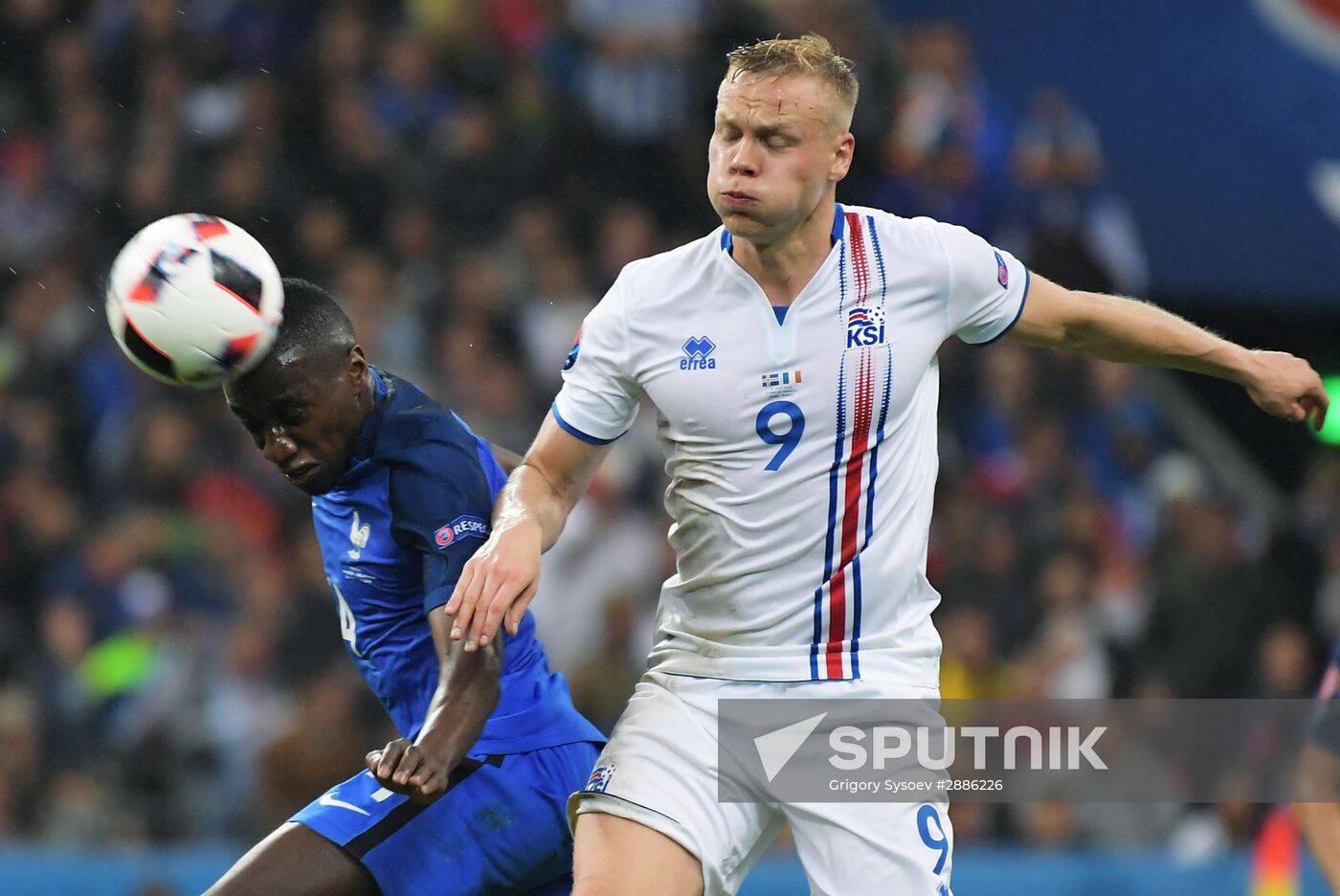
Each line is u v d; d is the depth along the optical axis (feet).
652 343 45.91
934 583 118.52
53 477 121.19
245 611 112.27
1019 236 143.74
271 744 102.78
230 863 92.53
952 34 151.53
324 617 111.55
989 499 125.18
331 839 46.09
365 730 105.40
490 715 43.98
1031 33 151.84
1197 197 150.00
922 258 46.01
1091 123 150.61
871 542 46.29
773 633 46.75
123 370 125.90
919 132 143.13
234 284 42.63
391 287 131.44
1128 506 130.62
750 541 46.19
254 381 43.65
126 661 110.11
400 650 47.67
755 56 43.83
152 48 139.03
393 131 138.21
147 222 133.18
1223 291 149.07
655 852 45.83
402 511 45.52
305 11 141.59
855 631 46.73
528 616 50.01
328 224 133.59
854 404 45.52
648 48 145.07
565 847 48.93
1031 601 118.21
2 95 138.10
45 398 125.18
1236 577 117.80
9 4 138.92
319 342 44.16
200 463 121.19
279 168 135.23
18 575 116.88
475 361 127.95
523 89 142.41
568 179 140.67
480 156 138.72
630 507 117.19
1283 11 151.64
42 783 106.93
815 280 45.44
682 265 46.19
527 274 134.41
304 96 138.00
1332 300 149.48
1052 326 47.70
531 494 45.88
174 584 114.11
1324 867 52.49
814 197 44.16
